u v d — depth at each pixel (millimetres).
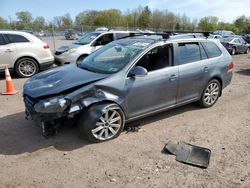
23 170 3523
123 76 4285
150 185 3244
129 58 4520
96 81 4113
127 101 4359
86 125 4055
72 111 3869
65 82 4137
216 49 5867
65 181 3309
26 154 3902
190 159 3799
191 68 5195
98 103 4160
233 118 5398
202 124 5062
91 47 10445
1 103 6195
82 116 4090
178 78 4969
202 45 5547
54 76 4473
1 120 5133
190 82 5234
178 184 3273
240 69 11945
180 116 5430
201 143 4301
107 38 10867
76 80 4164
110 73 4328
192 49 5328
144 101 4586
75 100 3861
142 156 3873
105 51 5133
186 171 3535
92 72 4484
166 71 4785
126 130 4699
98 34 10859
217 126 4988
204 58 5531
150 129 4785
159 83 4688
